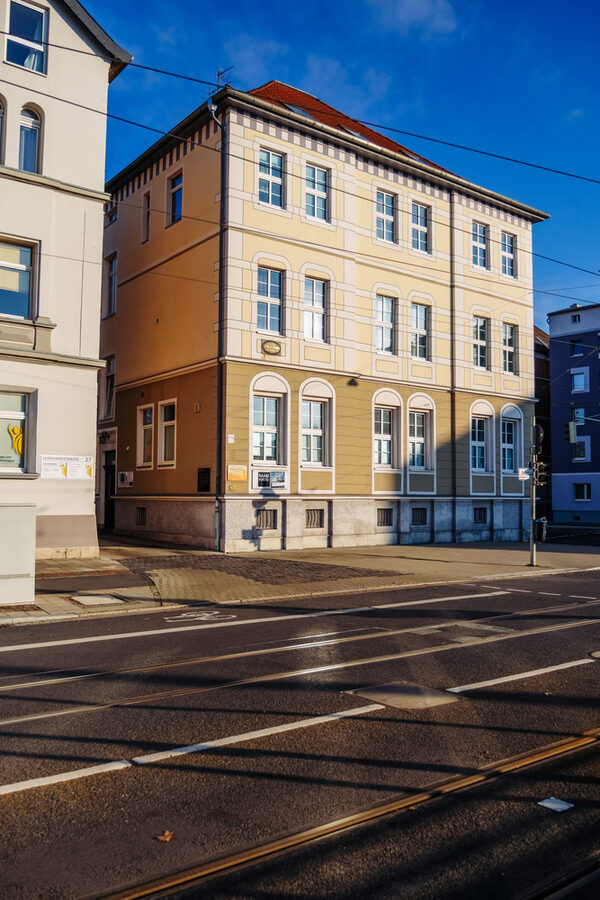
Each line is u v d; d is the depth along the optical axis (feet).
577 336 163.32
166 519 76.13
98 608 39.47
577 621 37.22
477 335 93.40
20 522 40.37
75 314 59.06
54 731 19.62
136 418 83.10
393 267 83.30
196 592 45.44
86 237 60.08
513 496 95.81
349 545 77.05
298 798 15.48
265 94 79.87
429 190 88.12
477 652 29.60
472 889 12.07
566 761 17.80
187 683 24.52
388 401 81.92
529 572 60.54
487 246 95.14
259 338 70.74
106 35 61.72
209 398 70.64
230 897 11.80
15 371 55.83
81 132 60.39
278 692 23.47
